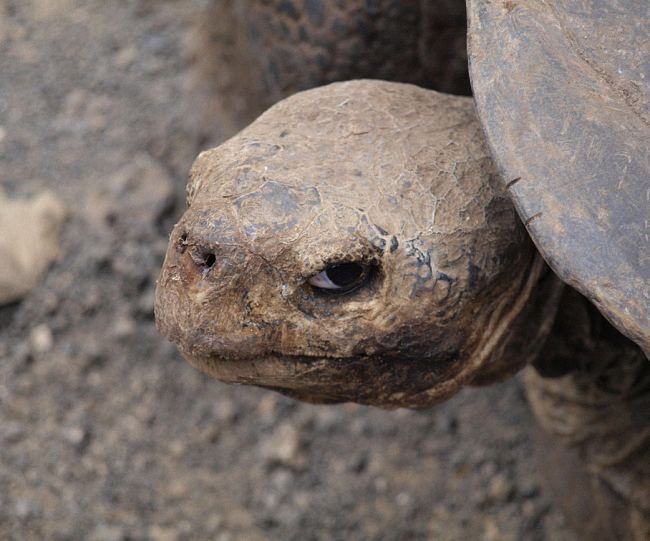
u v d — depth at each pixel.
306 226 1.53
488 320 1.71
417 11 2.35
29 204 3.44
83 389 3.14
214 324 1.55
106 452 3.04
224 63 3.11
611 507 2.35
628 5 1.62
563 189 1.48
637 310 1.41
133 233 3.37
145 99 3.84
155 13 4.13
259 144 1.63
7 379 3.15
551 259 1.46
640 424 2.20
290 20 2.43
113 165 3.62
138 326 3.24
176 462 3.04
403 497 2.98
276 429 3.09
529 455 3.04
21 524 2.87
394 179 1.59
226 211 1.54
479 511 2.96
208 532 2.89
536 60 1.58
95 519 2.90
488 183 1.65
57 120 3.80
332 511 2.95
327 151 1.62
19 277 3.27
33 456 3.01
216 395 3.16
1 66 3.99
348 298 1.60
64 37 4.08
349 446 3.08
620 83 1.56
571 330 1.99
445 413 3.12
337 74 2.47
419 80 2.50
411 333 1.62
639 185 1.47
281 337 1.60
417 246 1.57
